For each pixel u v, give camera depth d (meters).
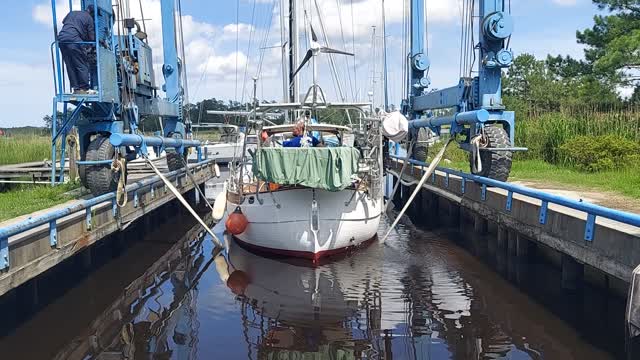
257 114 10.98
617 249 6.26
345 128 10.76
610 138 14.63
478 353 6.13
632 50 23.95
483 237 11.84
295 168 9.12
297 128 10.59
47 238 6.92
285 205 9.67
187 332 6.95
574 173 13.92
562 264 8.13
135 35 13.62
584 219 7.05
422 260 10.02
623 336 6.50
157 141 12.06
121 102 11.52
